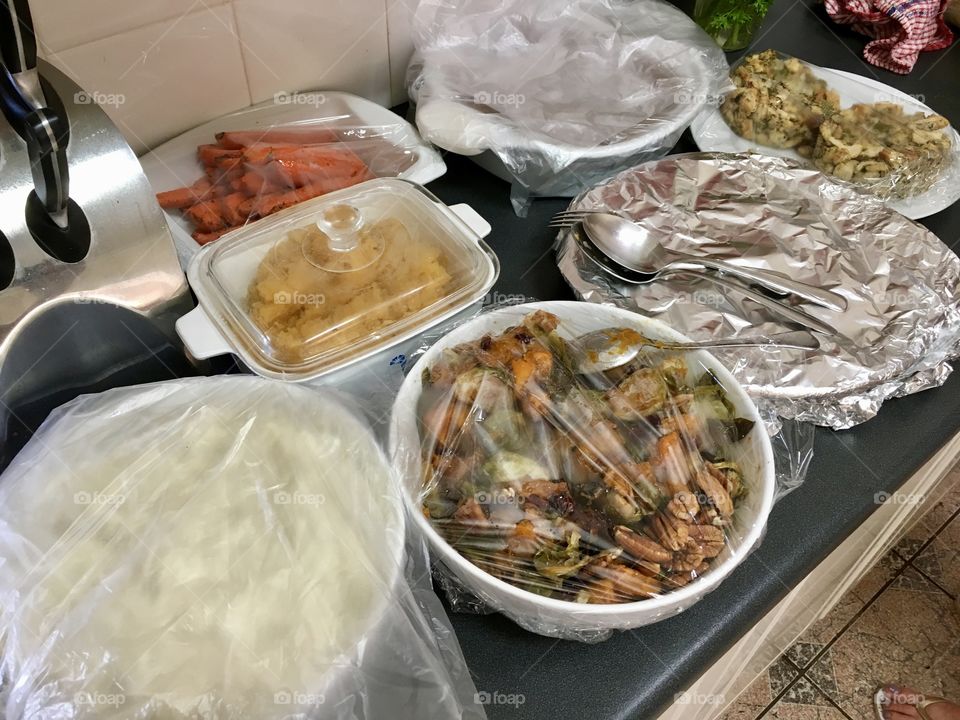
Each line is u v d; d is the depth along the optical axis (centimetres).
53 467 42
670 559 43
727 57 104
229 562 40
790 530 54
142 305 50
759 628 63
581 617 40
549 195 77
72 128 45
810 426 59
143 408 46
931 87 104
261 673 36
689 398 50
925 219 80
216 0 65
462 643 46
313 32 74
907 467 59
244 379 48
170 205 67
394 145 74
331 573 40
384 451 45
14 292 44
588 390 50
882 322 62
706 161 77
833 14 110
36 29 57
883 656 119
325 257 55
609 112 75
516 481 45
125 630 37
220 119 73
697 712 67
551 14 81
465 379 48
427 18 78
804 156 85
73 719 34
